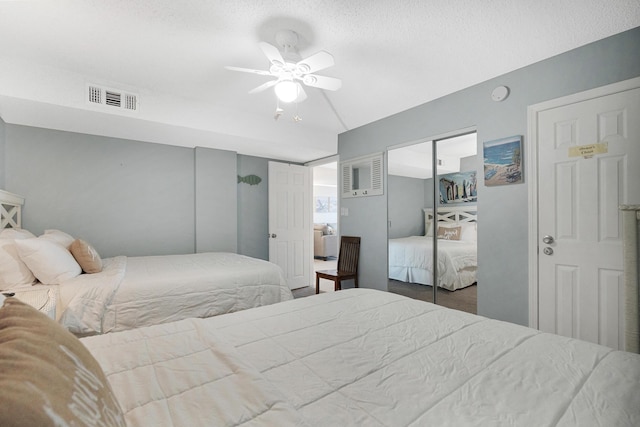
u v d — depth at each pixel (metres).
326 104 3.28
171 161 3.90
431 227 3.21
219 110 3.31
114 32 2.01
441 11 1.81
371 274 3.84
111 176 3.50
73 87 2.54
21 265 2.01
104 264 2.79
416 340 1.21
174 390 0.82
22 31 1.98
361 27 1.96
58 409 0.44
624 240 1.67
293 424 0.69
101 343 1.13
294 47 2.14
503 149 2.57
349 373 0.96
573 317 2.20
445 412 0.76
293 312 1.54
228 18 1.87
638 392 0.83
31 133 3.06
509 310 2.53
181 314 2.28
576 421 0.72
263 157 4.77
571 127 2.22
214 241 4.12
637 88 1.95
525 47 2.19
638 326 1.62
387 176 3.65
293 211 4.91
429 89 2.90
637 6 1.76
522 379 0.91
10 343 0.51
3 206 2.61
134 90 2.82
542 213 2.36
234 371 0.93
